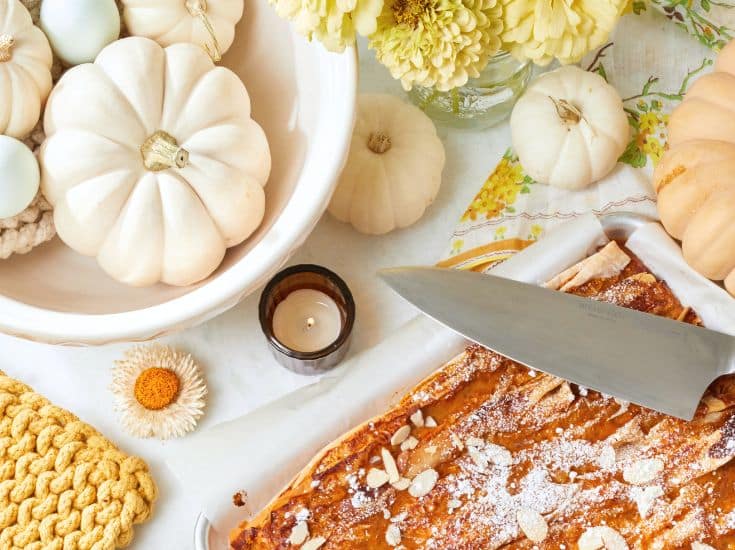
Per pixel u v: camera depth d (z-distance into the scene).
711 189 0.58
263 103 0.57
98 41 0.51
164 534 0.60
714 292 0.59
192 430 0.62
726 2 0.66
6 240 0.51
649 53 0.67
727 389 0.58
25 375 0.62
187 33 0.54
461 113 0.66
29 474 0.57
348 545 0.56
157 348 0.62
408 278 0.57
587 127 0.62
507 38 0.52
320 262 0.65
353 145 0.62
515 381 0.59
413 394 0.58
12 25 0.49
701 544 0.55
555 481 0.57
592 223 0.61
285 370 0.63
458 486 0.56
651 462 0.57
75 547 0.57
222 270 0.54
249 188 0.52
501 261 0.64
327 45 0.50
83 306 0.53
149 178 0.50
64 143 0.50
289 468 0.58
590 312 0.58
